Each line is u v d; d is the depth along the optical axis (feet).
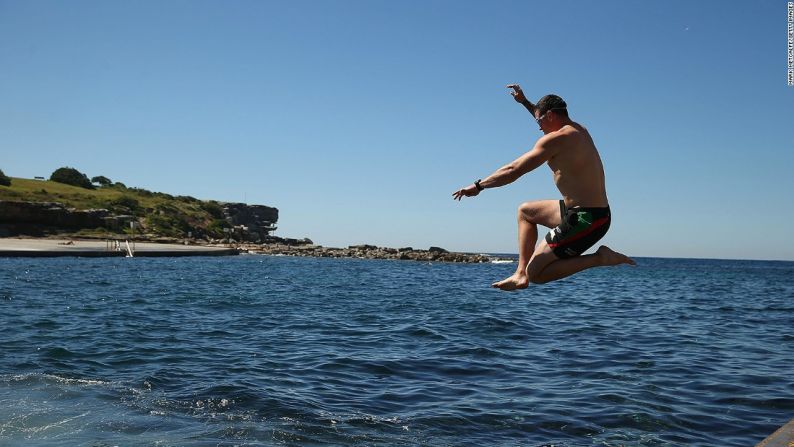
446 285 113.80
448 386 30.35
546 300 82.74
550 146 14.62
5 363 33.06
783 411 26.61
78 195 294.87
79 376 30.53
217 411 24.94
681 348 41.91
